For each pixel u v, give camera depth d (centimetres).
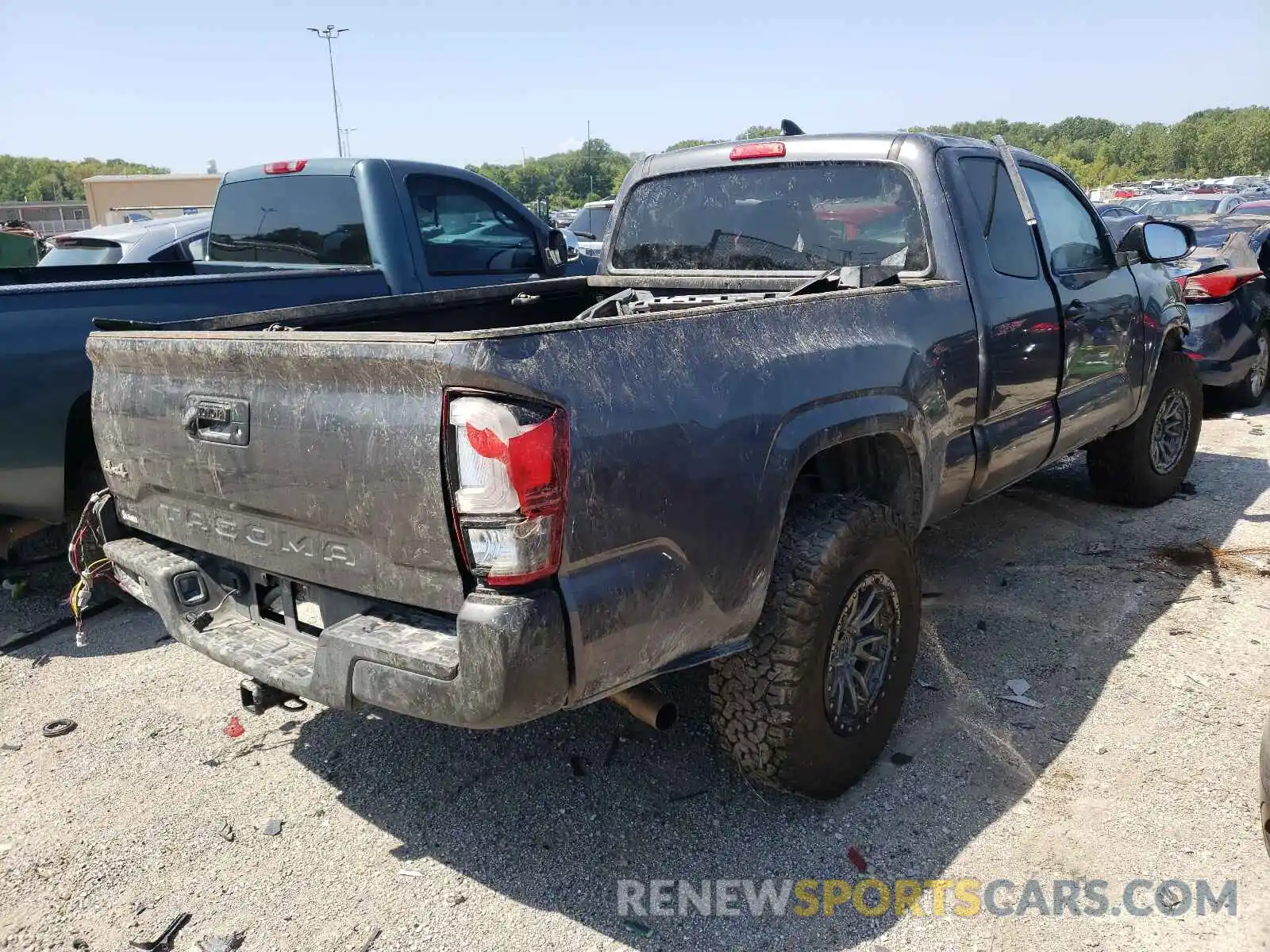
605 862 281
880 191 393
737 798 309
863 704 310
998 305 386
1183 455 584
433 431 217
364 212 580
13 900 271
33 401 405
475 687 215
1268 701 352
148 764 338
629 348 239
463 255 623
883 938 249
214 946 251
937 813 298
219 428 267
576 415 221
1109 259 496
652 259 468
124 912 266
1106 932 248
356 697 237
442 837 295
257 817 307
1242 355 772
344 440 234
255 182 638
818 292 350
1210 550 500
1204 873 267
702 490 247
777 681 277
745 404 261
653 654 245
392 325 410
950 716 352
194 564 298
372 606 250
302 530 255
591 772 326
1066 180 480
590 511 224
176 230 886
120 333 299
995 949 245
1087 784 309
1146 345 516
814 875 273
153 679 401
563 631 221
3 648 430
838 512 294
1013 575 477
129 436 300
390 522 230
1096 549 507
